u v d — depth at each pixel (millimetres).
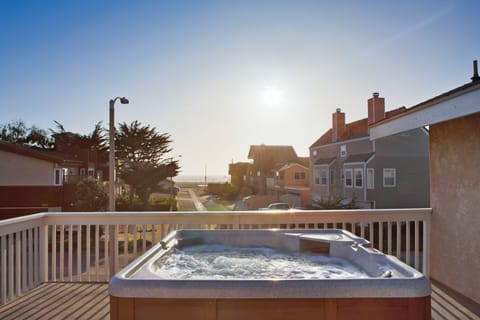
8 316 3072
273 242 4023
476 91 2982
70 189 14664
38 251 4035
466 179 3684
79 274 4152
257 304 1935
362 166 18750
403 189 18344
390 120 4461
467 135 3701
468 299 3555
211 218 4113
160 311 1941
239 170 45250
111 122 9602
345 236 3811
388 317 1936
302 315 1937
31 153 14078
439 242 4145
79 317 3047
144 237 4129
